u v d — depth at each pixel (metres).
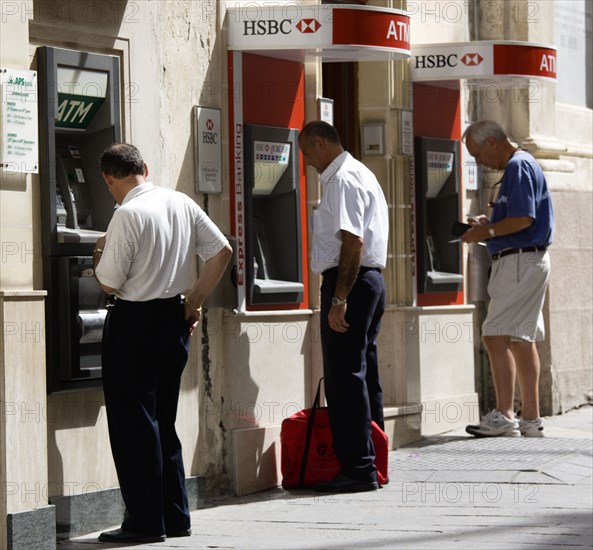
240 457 16.27
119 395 13.15
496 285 19.58
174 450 13.64
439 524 13.82
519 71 19.95
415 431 19.95
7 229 12.54
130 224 12.93
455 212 21.36
